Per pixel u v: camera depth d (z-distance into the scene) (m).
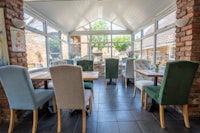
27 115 2.70
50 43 5.08
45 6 3.73
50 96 2.56
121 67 6.42
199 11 2.27
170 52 3.83
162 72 3.02
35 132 2.12
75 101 2.07
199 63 2.01
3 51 2.34
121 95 3.89
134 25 6.39
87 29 7.80
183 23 2.43
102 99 3.56
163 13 3.96
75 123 2.39
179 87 2.10
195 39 2.31
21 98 2.09
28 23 3.51
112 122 2.39
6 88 2.07
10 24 2.37
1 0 2.26
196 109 2.49
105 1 4.47
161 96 2.16
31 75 2.84
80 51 7.91
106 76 4.94
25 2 3.21
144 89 3.03
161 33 4.34
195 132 2.08
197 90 2.44
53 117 2.62
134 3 4.17
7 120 2.49
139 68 3.80
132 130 2.15
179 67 1.99
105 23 7.81
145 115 2.63
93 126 2.28
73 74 1.92
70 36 7.82
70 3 4.04
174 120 2.42
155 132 2.09
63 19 5.29
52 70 1.92
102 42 7.88
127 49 7.87
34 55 3.91
